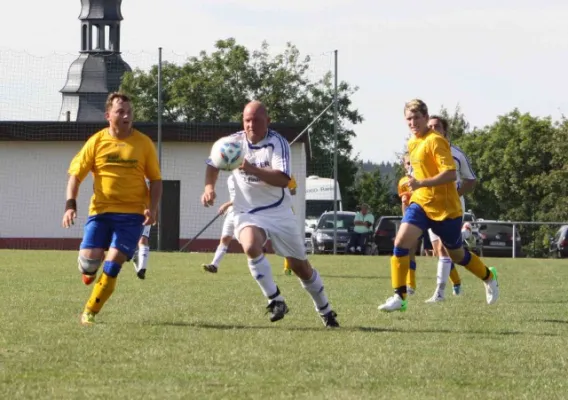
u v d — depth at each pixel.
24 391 13.40
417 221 23.88
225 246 38.56
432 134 23.84
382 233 84.31
